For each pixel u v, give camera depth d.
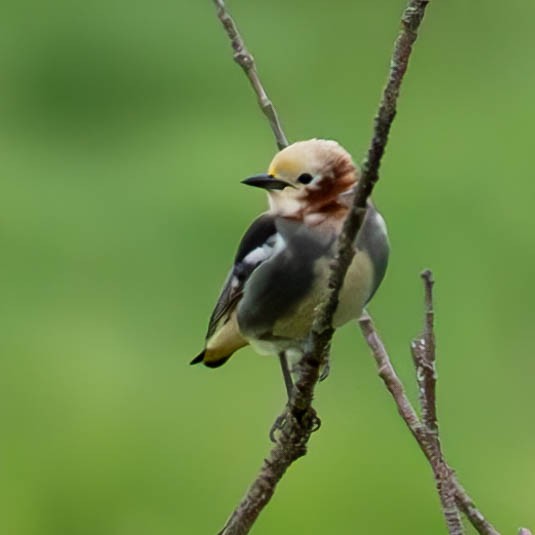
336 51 18.53
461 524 7.21
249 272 8.98
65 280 15.76
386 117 6.84
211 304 15.48
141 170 16.83
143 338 15.12
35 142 17.59
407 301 15.05
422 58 18.30
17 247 15.98
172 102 18.09
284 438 7.83
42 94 18.19
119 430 14.18
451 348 14.78
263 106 9.11
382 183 16.06
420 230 15.58
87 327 15.30
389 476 13.48
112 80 18.27
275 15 18.89
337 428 13.80
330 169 8.81
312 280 8.84
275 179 8.90
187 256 15.76
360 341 14.23
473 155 16.34
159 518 13.70
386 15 18.78
